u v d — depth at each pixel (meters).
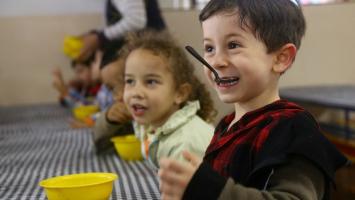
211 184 0.64
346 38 3.80
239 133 0.80
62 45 3.75
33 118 2.71
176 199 0.65
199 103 1.34
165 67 1.28
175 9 3.61
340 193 2.72
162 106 1.28
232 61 0.79
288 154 0.70
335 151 0.74
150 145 1.25
